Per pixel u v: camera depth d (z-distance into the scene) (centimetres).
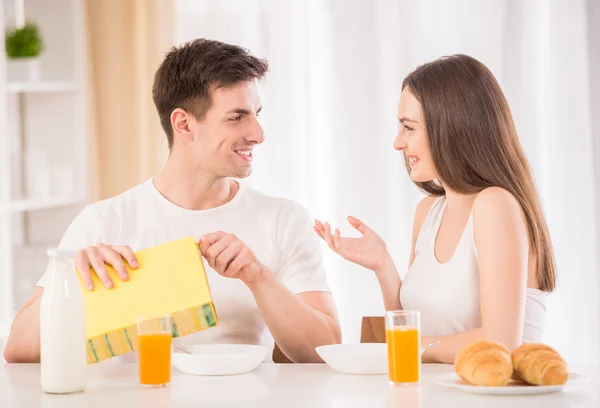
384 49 439
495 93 232
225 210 262
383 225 439
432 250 241
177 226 259
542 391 165
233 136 253
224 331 251
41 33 423
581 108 428
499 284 217
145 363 178
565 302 429
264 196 268
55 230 427
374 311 436
